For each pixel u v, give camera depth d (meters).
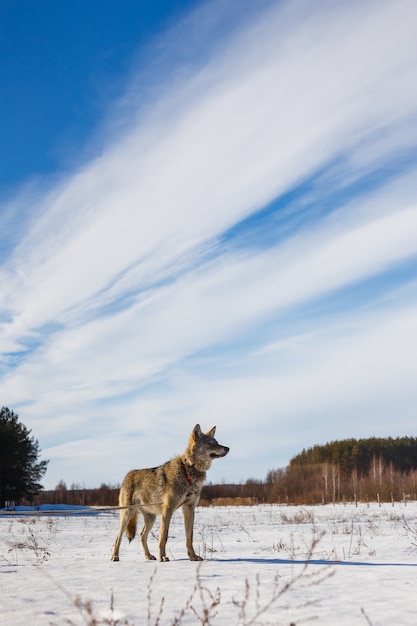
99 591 6.80
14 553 13.34
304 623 5.05
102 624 5.04
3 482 50.69
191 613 5.54
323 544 15.29
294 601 6.09
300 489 63.94
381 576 7.92
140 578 7.86
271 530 21.89
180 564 9.70
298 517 28.55
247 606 5.89
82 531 22.56
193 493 10.67
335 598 6.25
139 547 15.34
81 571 8.73
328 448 94.44
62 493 62.59
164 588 7.00
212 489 68.94
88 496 60.94
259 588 6.93
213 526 24.44
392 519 25.83
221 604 6.00
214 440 10.80
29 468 52.28
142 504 10.52
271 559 10.77
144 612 5.58
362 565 9.64
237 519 29.56
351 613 5.45
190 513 10.80
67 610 5.67
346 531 19.44
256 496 64.56
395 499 49.06
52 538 18.97
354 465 89.44
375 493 50.84
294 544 15.45
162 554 10.41
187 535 10.72
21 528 23.91
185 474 10.58
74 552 13.76
